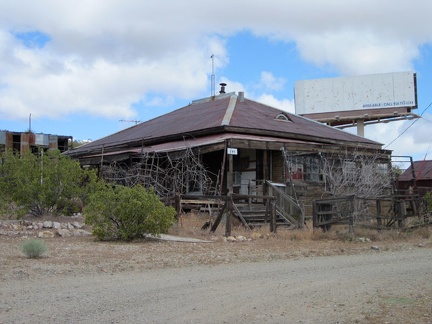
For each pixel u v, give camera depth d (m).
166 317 6.62
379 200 19.23
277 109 32.81
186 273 10.07
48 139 43.97
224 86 37.19
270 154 25.94
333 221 17.50
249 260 12.09
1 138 42.19
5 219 18.81
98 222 15.05
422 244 16.14
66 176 19.31
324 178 24.50
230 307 7.20
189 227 17.73
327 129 31.89
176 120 31.98
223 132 24.97
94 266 10.48
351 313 6.88
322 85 48.12
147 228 15.14
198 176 24.36
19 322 6.27
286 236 16.94
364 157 26.77
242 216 18.88
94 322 6.33
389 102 46.41
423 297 7.83
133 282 8.98
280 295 8.02
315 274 10.13
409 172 41.53
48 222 17.31
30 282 8.75
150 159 25.33
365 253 14.05
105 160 26.11
